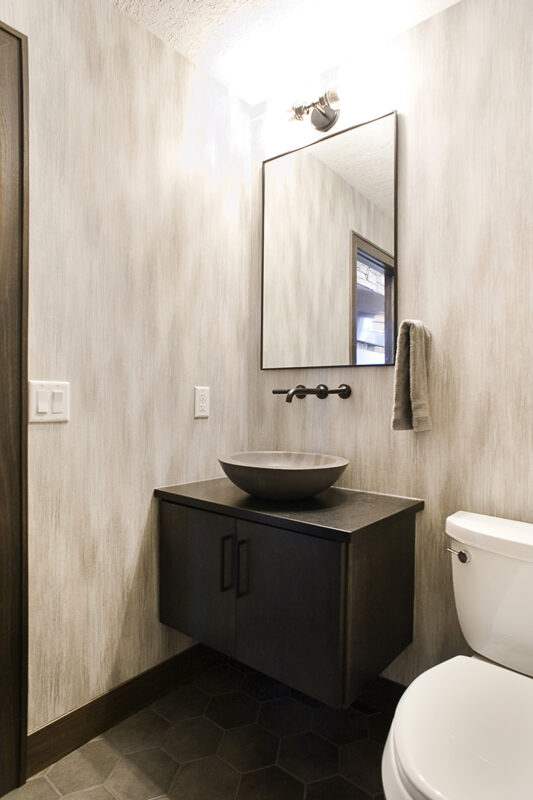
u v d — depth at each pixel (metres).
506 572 1.23
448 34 1.56
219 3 1.52
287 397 1.73
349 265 1.78
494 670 1.11
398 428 1.52
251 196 2.07
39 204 1.33
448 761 0.84
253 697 1.72
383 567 1.40
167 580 1.68
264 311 2.04
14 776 1.30
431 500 1.59
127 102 1.57
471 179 1.51
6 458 1.27
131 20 1.58
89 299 1.47
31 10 1.30
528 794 0.77
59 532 1.41
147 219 1.64
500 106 1.46
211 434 1.92
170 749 1.45
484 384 1.48
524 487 1.41
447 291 1.55
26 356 1.30
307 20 1.59
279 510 1.44
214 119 1.91
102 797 1.27
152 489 1.69
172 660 1.75
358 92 1.76
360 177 1.75
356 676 1.28
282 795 1.28
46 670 1.38
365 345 1.74
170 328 1.74
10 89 1.26
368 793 1.29
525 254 1.41
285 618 1.35
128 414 1.60
